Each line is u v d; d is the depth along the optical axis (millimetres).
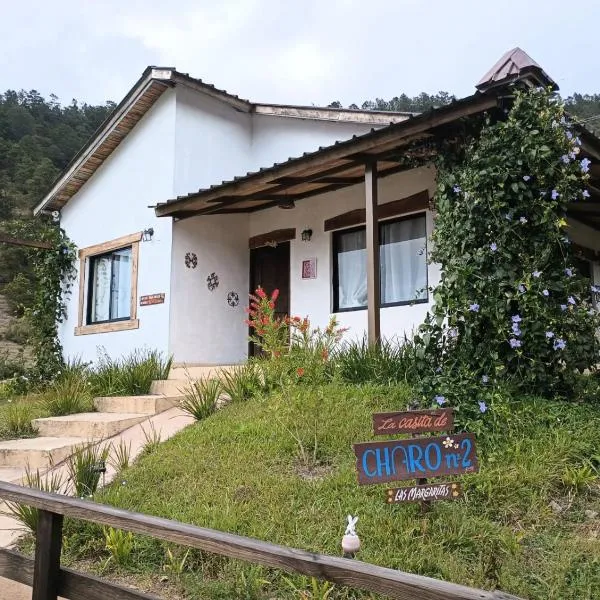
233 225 9680
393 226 7891
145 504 3662
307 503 3420
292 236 9055
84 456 4422
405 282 7684
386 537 2936
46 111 51344
